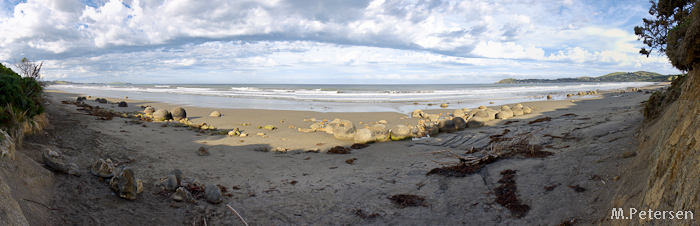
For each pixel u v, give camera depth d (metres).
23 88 9.02
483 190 6.89
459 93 58.53
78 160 7.34
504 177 7.44
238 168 9.17
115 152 8.91
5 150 5.05
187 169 8.49
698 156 3.39
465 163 8.85
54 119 11.15
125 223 5.09
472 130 16.44
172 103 35.03
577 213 5.20
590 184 6.09
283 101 38.91
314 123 19.86
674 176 3.76
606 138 9.74
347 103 36.62
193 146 11.79
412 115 24.77
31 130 8.09
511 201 6.12
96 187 5.96
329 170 9.41
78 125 11.16
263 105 33.53
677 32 6.53
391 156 11.20
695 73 5.43
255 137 14.97
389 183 7.91
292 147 13.05
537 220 5.30
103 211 5.26
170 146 11.12
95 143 9.19
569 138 10.78
